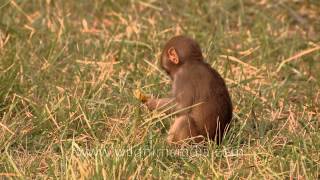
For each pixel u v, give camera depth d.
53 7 23.20
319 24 23.66
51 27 21.52
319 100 18.19
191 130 15.16
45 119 16.11
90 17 22.92
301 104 17.89
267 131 16.44
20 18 22.34
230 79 18.75
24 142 15.71
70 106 16.66
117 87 17.98
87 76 18.58
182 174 14.30
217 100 15.18
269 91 18.41
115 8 23.48
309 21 23.97
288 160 14.46
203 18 23.14
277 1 24.38
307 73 20.05
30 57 19.62
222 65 19.72
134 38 21.42
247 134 16.17
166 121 16.31
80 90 17.81
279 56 20.95
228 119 15.38
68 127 16.11
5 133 15.70
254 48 21.02
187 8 23.61
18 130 15.94
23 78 18.11
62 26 20.81
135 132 15.22
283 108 17.72
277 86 18.64
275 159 14.45
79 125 16.27
